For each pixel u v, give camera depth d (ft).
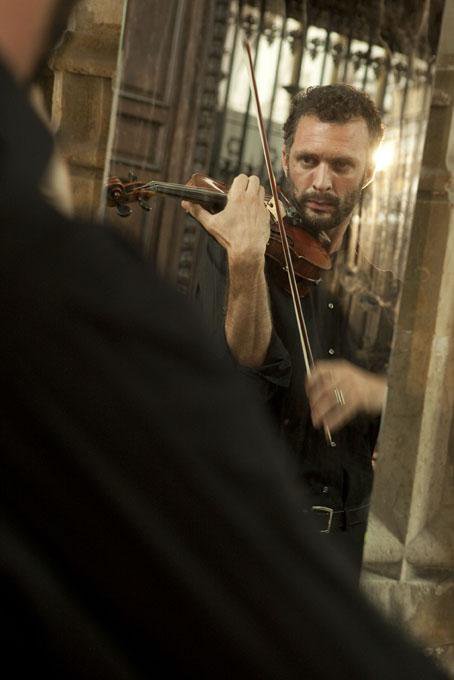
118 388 1.13
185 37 5.99
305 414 6.21
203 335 1.19
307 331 6.17
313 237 6.22
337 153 6.20
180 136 6.03
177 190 6.01
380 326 6.37
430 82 6.49
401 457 7.59
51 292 1.12
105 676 1.14
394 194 6.44
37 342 1.12
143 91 5.99
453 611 7.76
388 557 7.56
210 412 1.15
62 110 6.38
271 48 6.14
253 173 6.15
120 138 5.98
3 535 1.13
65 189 1.25
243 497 1.15
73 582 1.14
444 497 7.79
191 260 6.07
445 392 7.66
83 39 6.36
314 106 6.22
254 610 1.13
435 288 7.47
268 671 1.12
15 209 1.13
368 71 6.34
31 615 1.15
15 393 1.11
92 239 1.16
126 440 1.12
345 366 6.30
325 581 1.17
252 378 6.10
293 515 1.18
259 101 6.12
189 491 1.13
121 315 1.14
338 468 6.31
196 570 1.12
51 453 1.12
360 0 6.28
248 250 5.99
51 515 1.13
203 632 1.12
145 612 1.13
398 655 1.18
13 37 1.18
